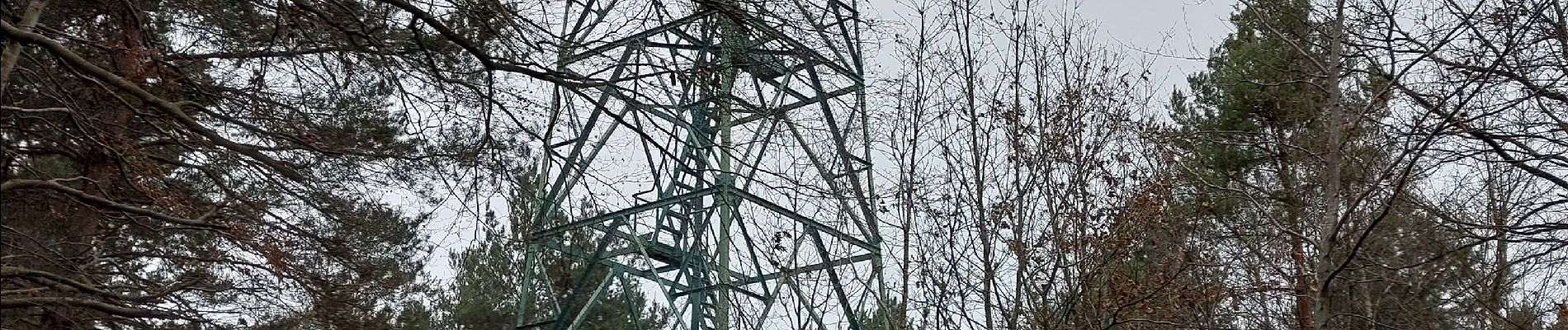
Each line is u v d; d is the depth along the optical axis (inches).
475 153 471.2
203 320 516.4
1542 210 514.0
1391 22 503.8
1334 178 521.3
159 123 549.0
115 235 580.4
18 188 413.4
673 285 646.5
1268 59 709.3
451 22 452.1
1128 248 511.5
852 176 517.7
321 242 592.1
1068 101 508.4
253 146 525.7
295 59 504.1
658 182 477.1
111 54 498.3
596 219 523.2
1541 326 624.4
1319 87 535.2
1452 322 648.4
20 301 415.2
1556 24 485.1
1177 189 616.7
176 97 552.4
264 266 568.1
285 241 585.0
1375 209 578.6
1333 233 501.0
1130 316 530.6
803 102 616.4
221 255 599.5
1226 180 724.7
